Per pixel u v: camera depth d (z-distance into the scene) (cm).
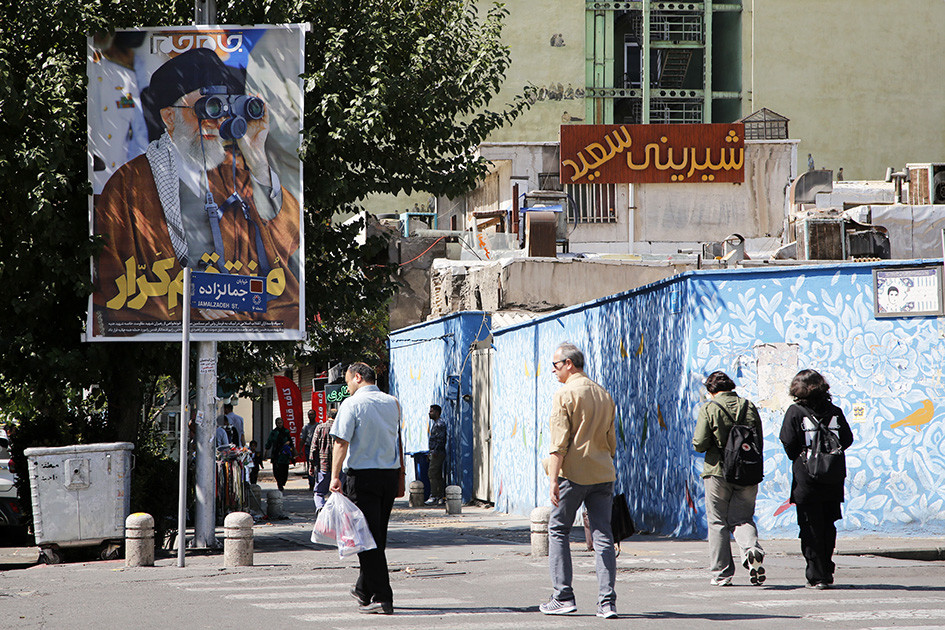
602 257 3988
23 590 1469
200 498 2000
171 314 1988
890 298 1955
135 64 2014
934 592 1322
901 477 1941
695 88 8619
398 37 2364
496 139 8269
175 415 3164
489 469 3145
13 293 2123
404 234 5406
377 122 2122
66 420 2242
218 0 2222
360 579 1184
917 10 8644
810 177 5900
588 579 1496
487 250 4859
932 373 1941
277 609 1219
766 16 8512
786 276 1988
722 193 6041
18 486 2209
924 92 8606
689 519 1992
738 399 1409
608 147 6006
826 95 8525
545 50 8331
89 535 1853
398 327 4784
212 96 2022
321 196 2236
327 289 2395
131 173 2000
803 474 1357
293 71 2045
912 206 5350
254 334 2009
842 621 1092
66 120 1945
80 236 2069
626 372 2311
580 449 1135
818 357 1972
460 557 1784
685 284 2022
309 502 3534
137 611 1226
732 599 1264
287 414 5406
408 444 4028
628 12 8500
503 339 3022
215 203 2009
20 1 2034
